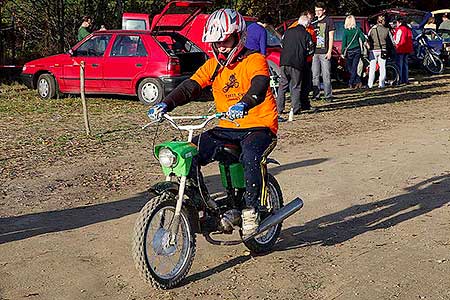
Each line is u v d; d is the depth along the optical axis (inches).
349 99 649.6
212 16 205.5
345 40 724.7
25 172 351.6
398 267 216.1
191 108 599.8
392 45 750.5
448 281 204.1
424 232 250.8
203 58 652.1
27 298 194.9
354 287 200.8
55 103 631.2
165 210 198.8
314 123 503.8
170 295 196.5
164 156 193.8
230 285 203.9
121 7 893.8
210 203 204.2
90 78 639.8
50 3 853.8
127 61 623.2
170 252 197.3
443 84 787.4
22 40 882.1
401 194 304.7
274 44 658.2
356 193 307.3
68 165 368.2
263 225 213.2
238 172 206.8
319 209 283.3
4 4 841.5
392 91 715.4
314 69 619.5
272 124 209.5
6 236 249.8
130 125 505.4
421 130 469.1
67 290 200.2
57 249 235.1
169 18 709.3
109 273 213.2
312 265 219.5
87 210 283.0
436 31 1007.6
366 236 248.1
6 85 801.6
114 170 355.9
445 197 297.9
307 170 352.2
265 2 976.3
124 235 249.8
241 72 205.8
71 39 878.4
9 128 494.6
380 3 1148.5
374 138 441.1
